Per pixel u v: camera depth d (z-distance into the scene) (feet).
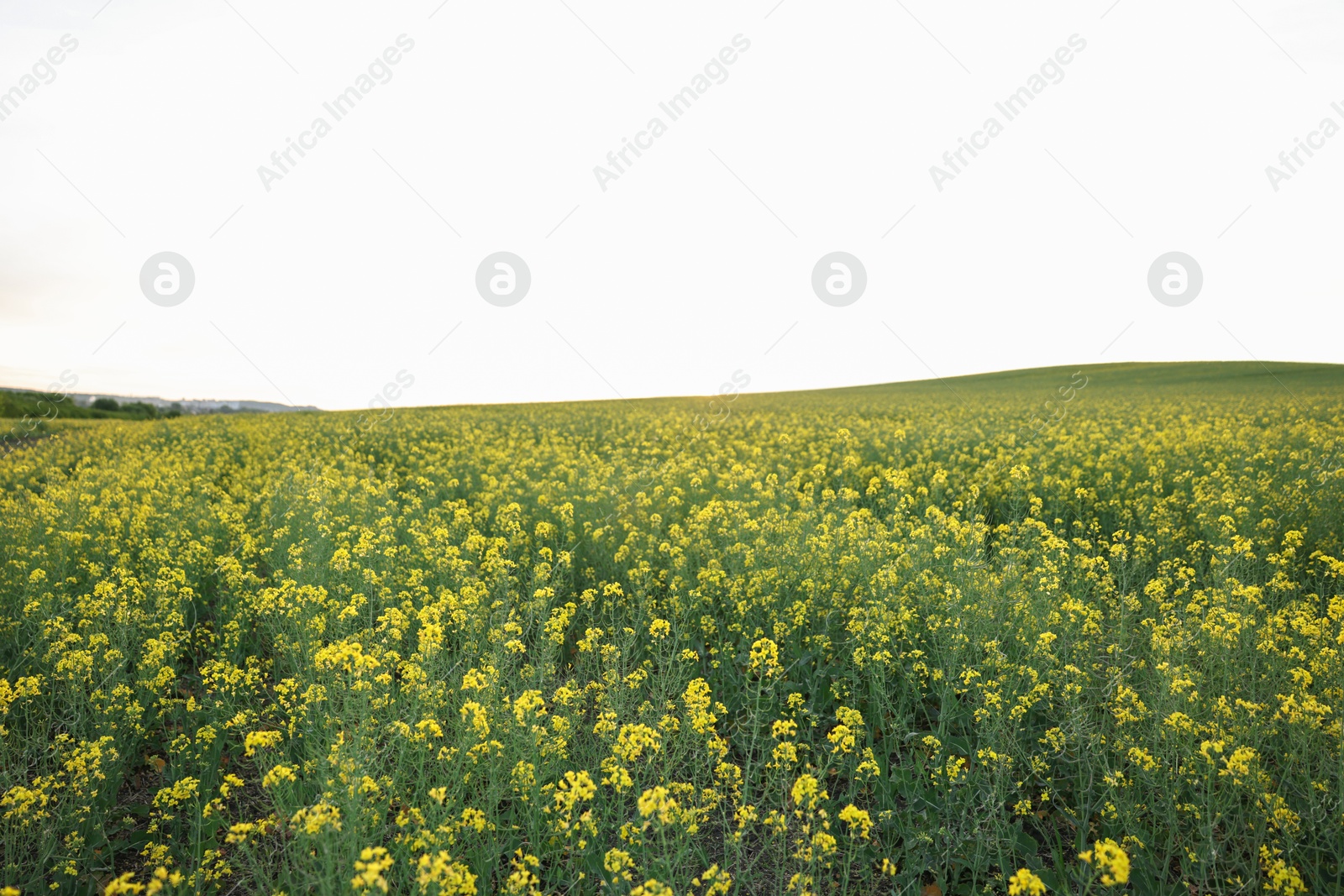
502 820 13.24
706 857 12.80
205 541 26.66
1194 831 11.89
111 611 18.49
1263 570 22.74
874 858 12.35
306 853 10.30
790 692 17.28
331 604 19.45
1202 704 14.53
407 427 72.33
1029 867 12.00
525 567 25.61
